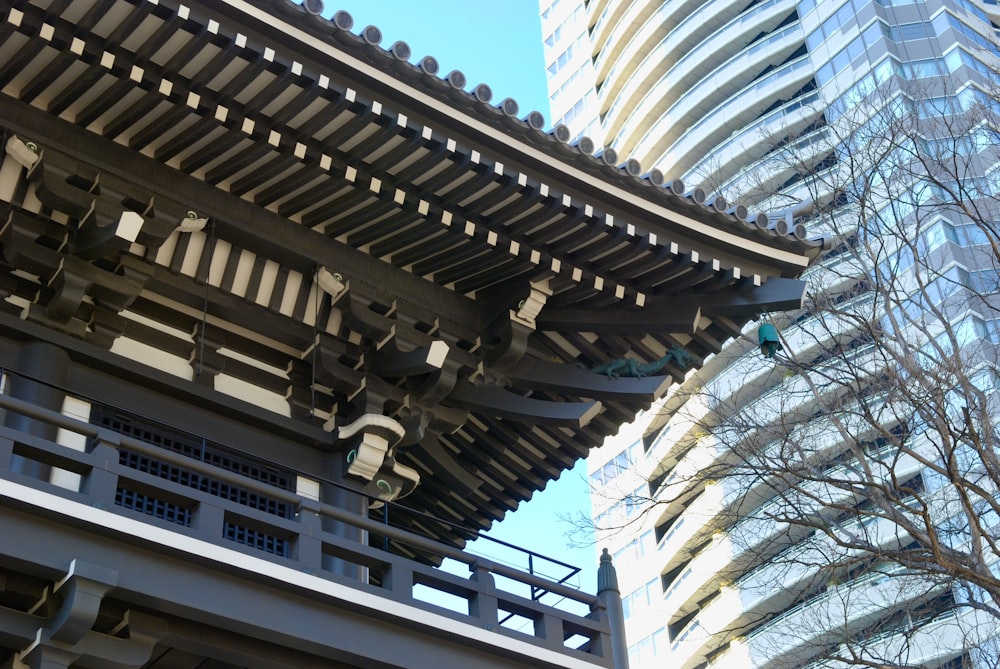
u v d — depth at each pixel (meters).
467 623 11.22
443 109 11.84
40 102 11.45
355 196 12.43
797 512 16.64
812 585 17.75
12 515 9.27
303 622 10.30
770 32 66.50
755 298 13.75
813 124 23.42
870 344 21.08
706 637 50.09
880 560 17.78
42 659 9.12
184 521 11.52
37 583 9.46
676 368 14.51
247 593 10.12
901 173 21.67
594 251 13.25
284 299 12.88
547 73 88.88
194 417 12.25
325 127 11.77
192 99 11.30
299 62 11.16
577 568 12.70
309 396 13.12
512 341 13.55
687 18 71.62
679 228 13.28
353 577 12.17
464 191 12.50
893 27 56.66
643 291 13.89
